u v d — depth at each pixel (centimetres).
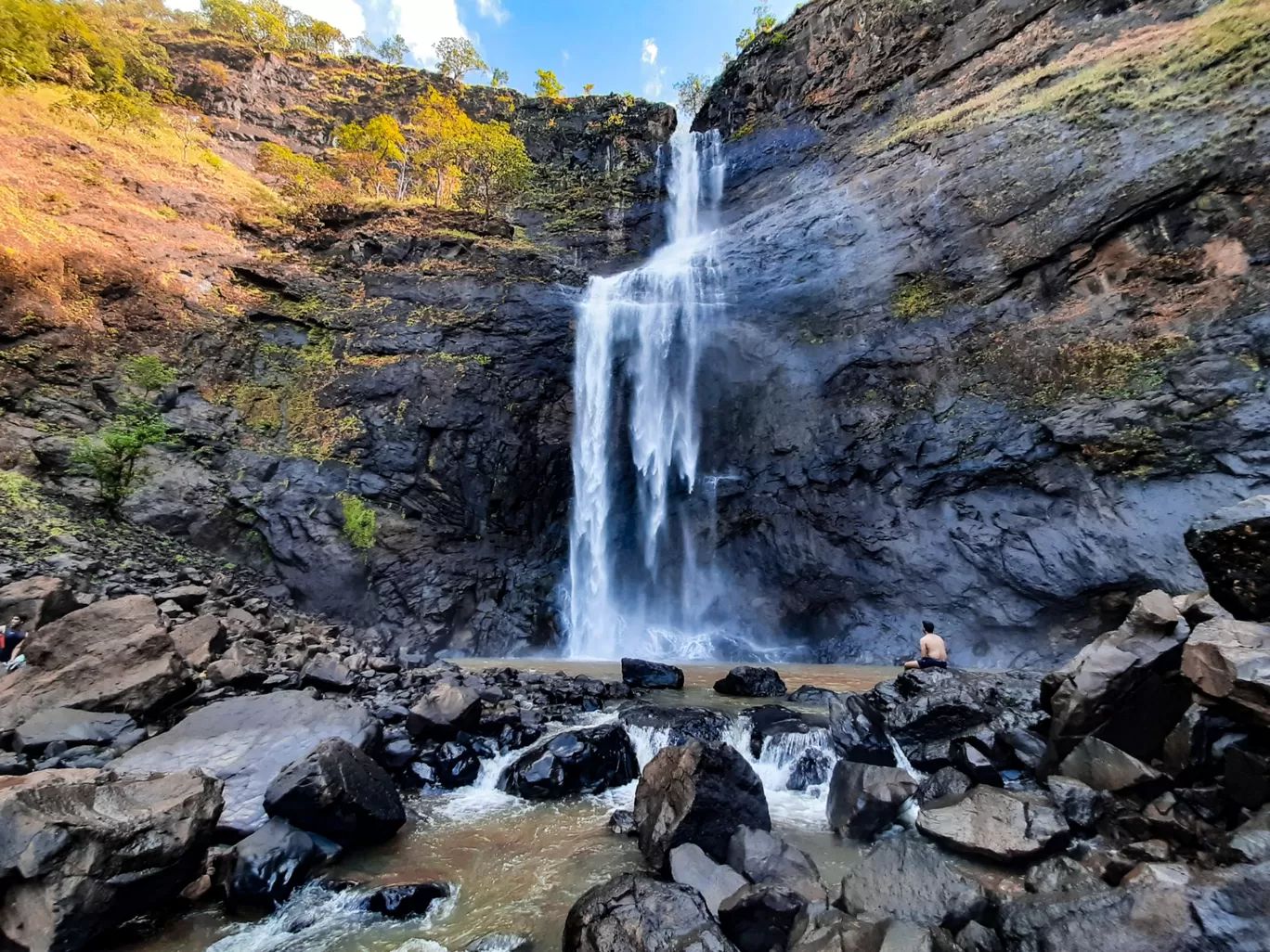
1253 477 1166
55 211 1850
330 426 1870
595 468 2158
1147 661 546
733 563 1919
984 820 490
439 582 1753
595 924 373
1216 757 450
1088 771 525
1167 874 336
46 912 344
